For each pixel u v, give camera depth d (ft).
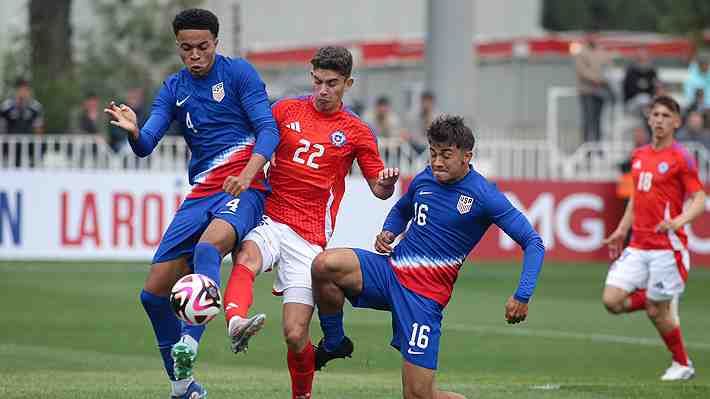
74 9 309.22
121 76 299.58
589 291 208.33
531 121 317.63
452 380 121.29
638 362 144.15
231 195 91.09
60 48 282.56
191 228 93.56
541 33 389.60
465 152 88.89
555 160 248.52
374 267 90.68
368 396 104.37
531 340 157.99
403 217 92.63
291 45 362.12
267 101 94.12
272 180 95.35
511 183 242.78
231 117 94.48
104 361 134.10
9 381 111.75
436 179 90.43
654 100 136.87
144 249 222.69
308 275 93.25
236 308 87.71
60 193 219.20
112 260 224.12
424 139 238.89
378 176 95.96
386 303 91.09
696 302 199.93
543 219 244.63
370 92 335.06
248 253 91.66
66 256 219.41
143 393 102.94
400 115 326.44
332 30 376.68
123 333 156.25
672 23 414.21
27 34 284.82
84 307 176.86
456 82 261.65
